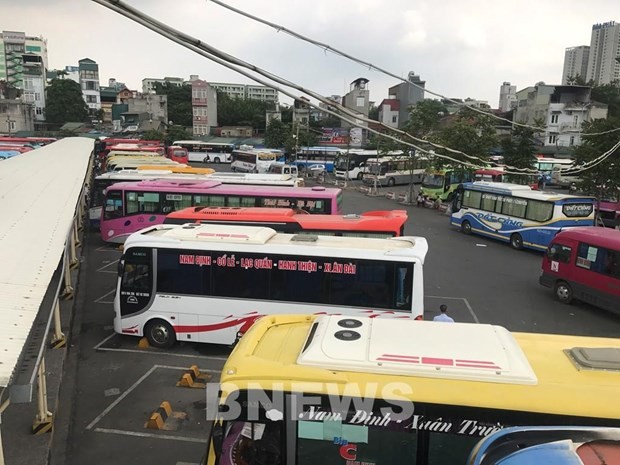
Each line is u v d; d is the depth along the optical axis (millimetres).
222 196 19062
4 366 3371
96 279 15992
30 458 6598
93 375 9719
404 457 4637
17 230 7230
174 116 93562
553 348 5406
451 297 15406
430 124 38688
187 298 10789
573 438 3354
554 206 21047
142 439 7645
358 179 55719
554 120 59375
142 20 3943
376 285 10125
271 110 97375
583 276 14398
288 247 10375
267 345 5363
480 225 24922
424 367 4711
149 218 19578
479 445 3430
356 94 77250
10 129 78688
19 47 114000
